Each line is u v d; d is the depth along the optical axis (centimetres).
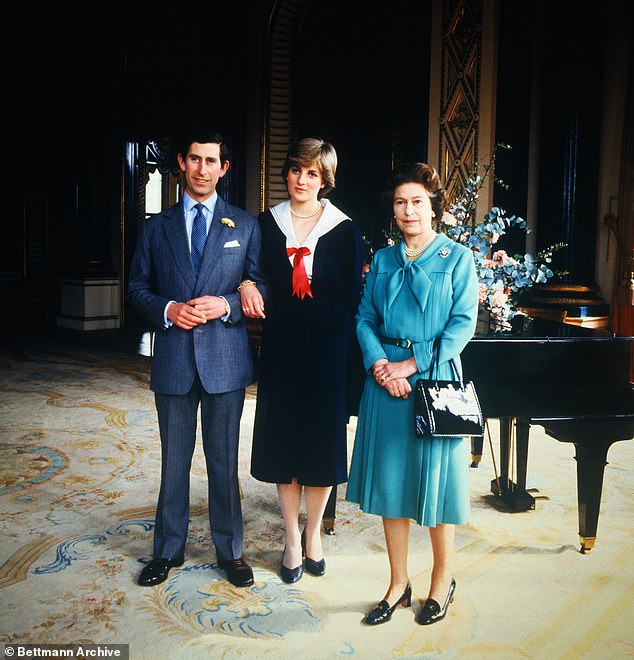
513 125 685
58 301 1191
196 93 1015
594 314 668
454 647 260
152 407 627
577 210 677
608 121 680
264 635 266
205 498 410
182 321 287
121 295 1153
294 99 966
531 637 266
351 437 550
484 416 328
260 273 305
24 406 624
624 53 662
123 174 1127
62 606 284
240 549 315
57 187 1187
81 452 493
